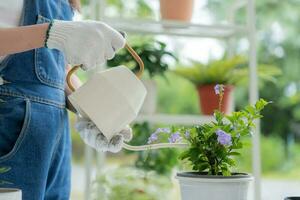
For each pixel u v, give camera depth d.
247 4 2.13
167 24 2.03
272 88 6.49
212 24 2.08
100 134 1.25
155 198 2.19
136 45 2.22
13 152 1.18
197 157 1.10
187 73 2.19
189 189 1.02
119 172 2.23
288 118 6.56
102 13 1.98
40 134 1.20
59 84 1.29
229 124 1.10
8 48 1.09
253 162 2.08
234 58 2.16
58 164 1.30
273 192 5.34
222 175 1.03
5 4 1.21
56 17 1.31
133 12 3.77
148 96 2.08
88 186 2.03
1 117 1.18
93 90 1.14
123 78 1.15
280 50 6.40
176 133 1.13
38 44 1.10
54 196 1.32
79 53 1.10
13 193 0.81
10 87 1.20
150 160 2.35
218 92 1.18
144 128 2.33
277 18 6.29
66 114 1.33
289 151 6.62
